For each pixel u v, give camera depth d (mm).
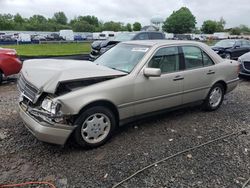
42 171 3705
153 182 3504
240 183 3520
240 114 6117
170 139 4719
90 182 3488
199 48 5734
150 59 4855
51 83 3900
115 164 3895
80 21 110562
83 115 4117
